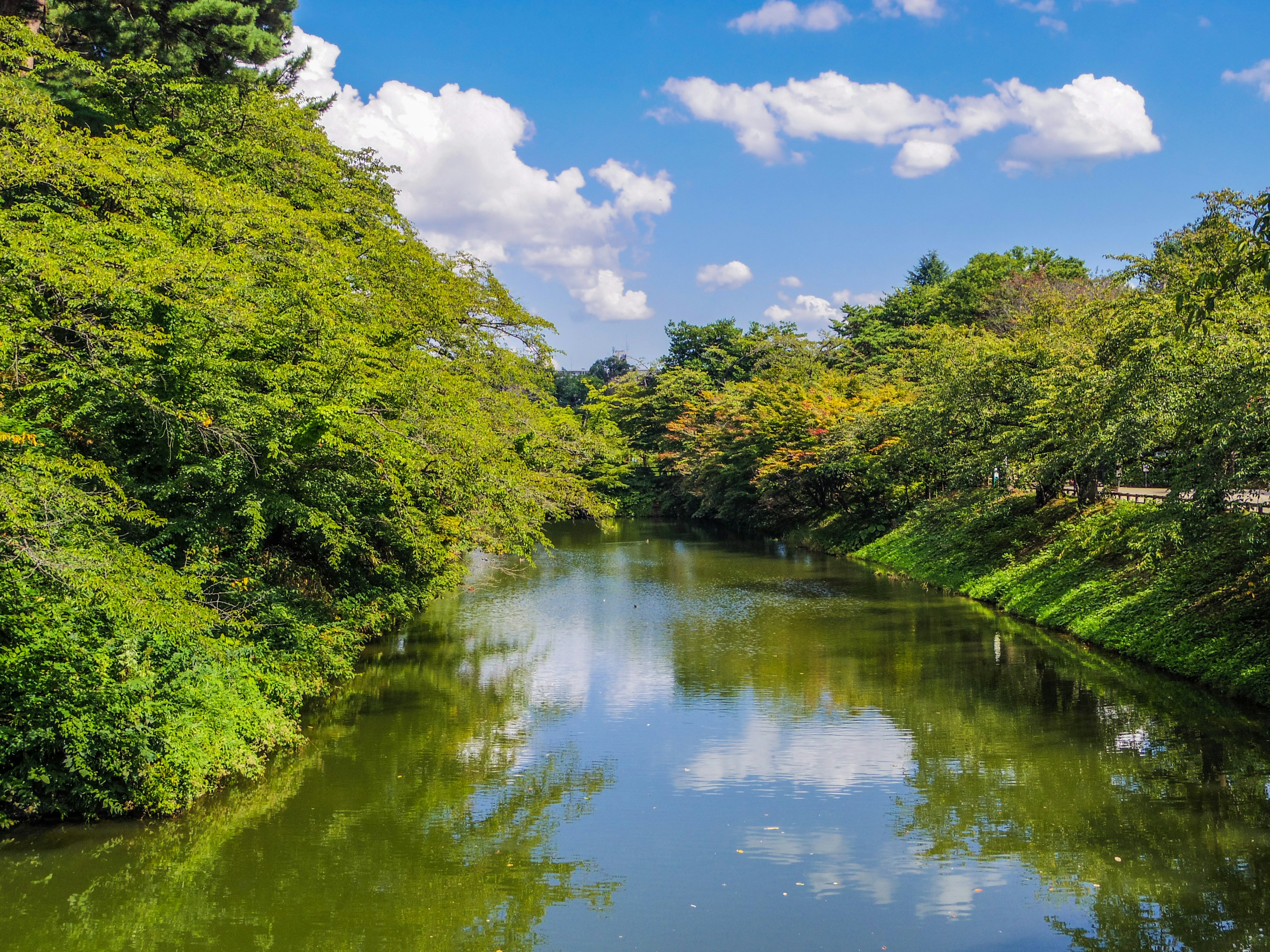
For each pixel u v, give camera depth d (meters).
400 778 13.54
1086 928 9.07
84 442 13.33
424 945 8.85
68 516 10.36
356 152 22.25
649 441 77.38
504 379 26.27
